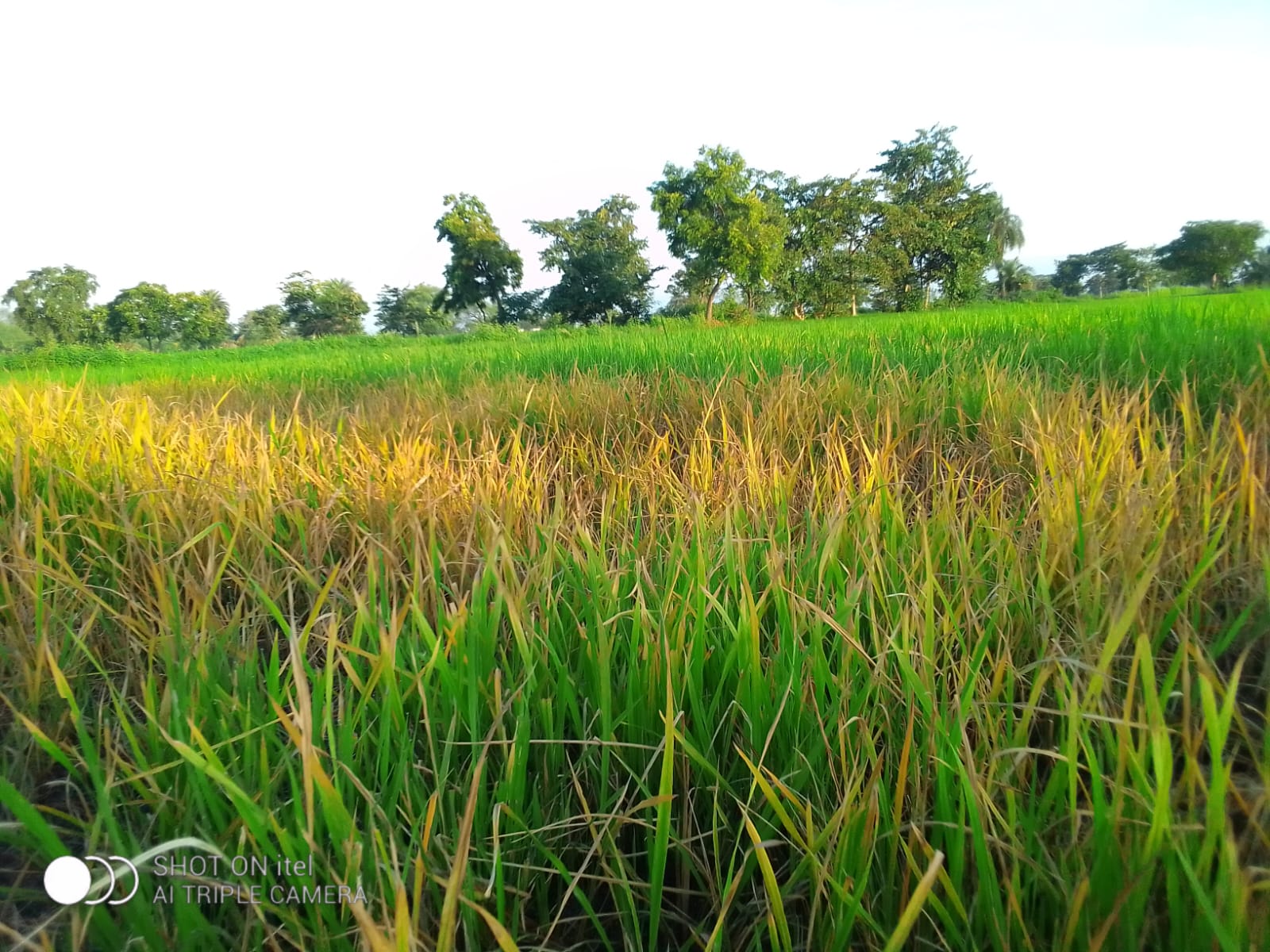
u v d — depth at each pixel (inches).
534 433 138.3
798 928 45.3
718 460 119.7
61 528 91.1
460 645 54.4
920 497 94.7
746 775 53.0
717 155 1248.2
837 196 1398.9
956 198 1689.2
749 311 1353.3
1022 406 122.4
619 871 46.4
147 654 70.4
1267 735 41.4
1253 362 139.6
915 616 54.4
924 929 42.9
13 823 47.3
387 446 128.3
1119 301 456.4
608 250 1593.3
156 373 433.1
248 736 48.6
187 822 45.9
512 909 47.4
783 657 55.0
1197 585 66.0
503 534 71.6
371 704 54.8
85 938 43.2
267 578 74.9
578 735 55.1
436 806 45.3
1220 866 36.3
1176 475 81.4
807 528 78.5
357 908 32.6
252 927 42.7
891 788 50.1
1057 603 64.9
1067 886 40.1
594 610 60.9
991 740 49.7
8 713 68.0
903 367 164.4
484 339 861.2
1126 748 41.7
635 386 177.3
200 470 103.7
